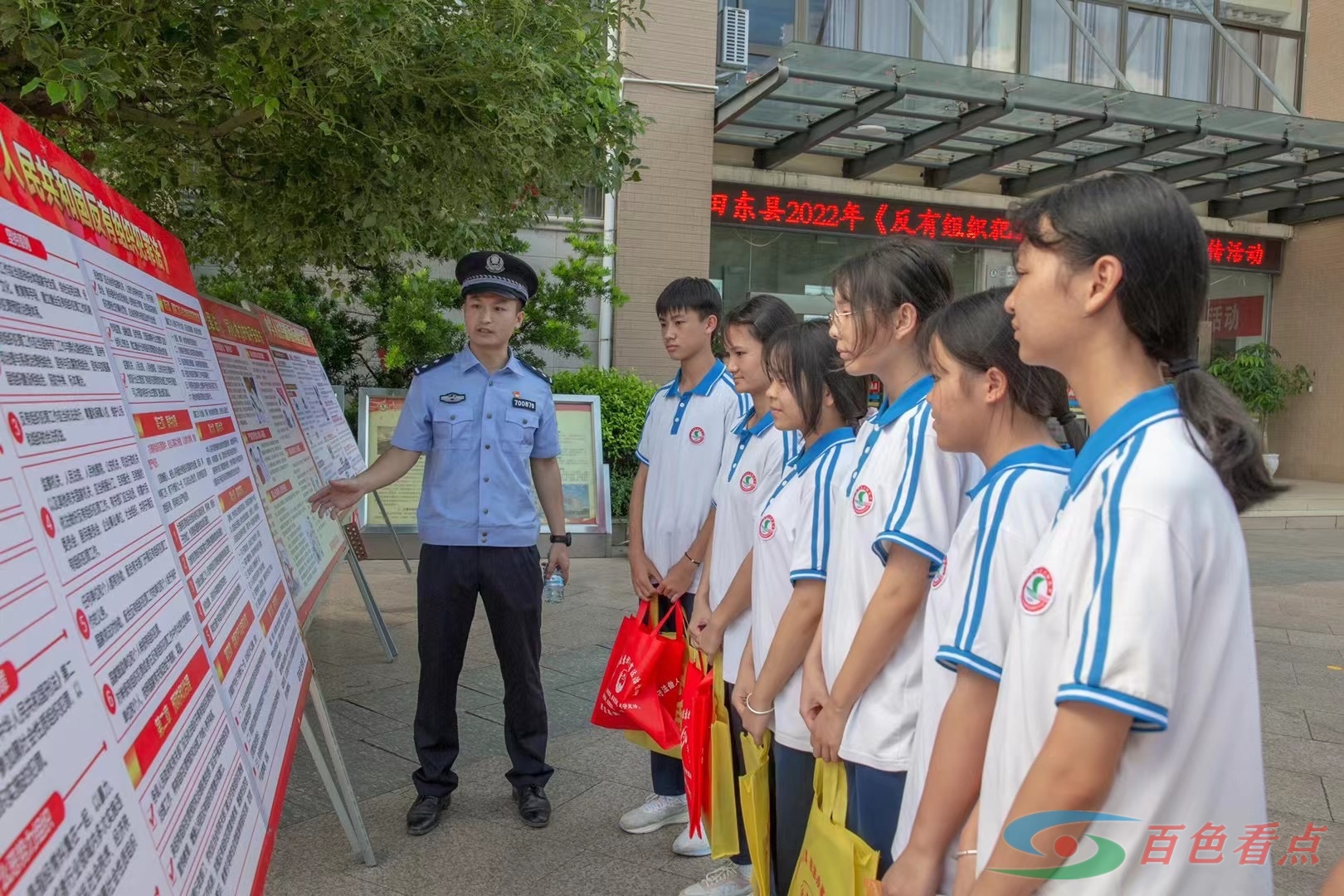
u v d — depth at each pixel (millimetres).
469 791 2926
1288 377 11734
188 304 1934
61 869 781
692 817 2178
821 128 8531
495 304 2803
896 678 1479
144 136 3100
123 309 1407
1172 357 971
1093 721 877
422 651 2721
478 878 2410
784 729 1826
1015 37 9734
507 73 2506
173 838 1039
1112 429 957
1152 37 10383
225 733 1341
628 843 2617
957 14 9508
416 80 2549
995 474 1229
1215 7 10719
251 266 4215
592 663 4223
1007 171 10055
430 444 2814
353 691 3807
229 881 1197
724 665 2270
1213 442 910
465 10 2572
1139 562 876
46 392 1011
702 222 8516
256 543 1975
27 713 789
